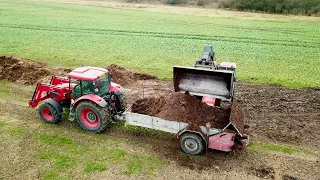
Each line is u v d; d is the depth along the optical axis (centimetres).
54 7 5922
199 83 1155
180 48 2830
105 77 1272
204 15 5438
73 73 1237
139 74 1936
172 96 1207
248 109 1483
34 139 1207
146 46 2883
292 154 1125
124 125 1316
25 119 1359
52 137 1223
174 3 7238
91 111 1219
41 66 2030
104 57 2403
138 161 1079
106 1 7475
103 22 4362
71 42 2964
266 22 4688
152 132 1266
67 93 1311
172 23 4438
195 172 1025
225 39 3341
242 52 2747
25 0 6769
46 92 1394
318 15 5362
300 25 4409
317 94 1689
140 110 1269
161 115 1180
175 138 1224
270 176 1007
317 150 1152
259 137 1235
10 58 2012
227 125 1057
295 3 5597
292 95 1672
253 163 1073
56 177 995
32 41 2947
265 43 3175
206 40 3269
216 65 1300
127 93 1652
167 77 1925
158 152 1133
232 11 6009
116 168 1040
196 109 1158
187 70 1146
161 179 989
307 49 2917
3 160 1079
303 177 1004
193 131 1060
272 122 1357
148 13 5575
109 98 1262
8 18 4344
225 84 1112
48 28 3706
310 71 2173
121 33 3544
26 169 1035
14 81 1797
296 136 1245
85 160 1082
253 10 5941
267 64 2350
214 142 1071
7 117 1372
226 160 1088
